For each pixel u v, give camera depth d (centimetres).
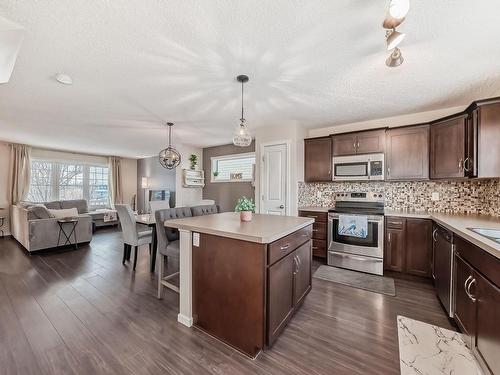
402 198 351
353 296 253
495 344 133
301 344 174
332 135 378
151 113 335
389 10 123
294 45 179
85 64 204
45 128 412
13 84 241
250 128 416
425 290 268
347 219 332
